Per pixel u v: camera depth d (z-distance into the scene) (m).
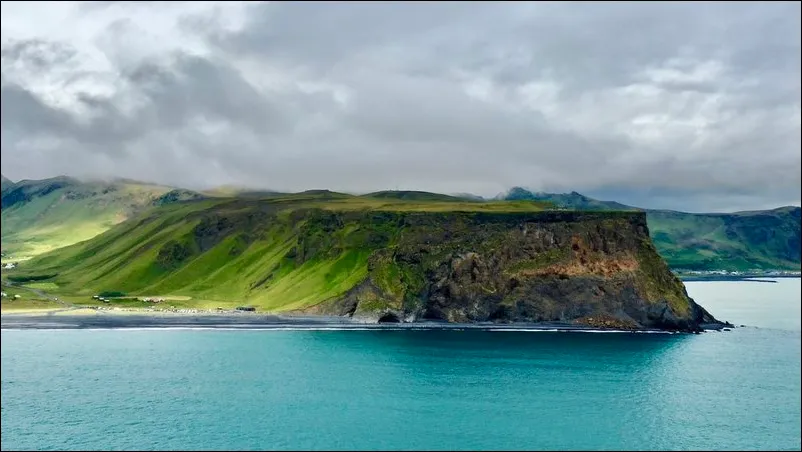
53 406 142.38
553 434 125.12
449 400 148.25
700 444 120.31
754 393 155.38
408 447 117.94
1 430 125.75
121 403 145.00
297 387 159.75
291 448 117.00
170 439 121.25
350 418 134.50
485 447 118.12
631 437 124.19
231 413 137.62
